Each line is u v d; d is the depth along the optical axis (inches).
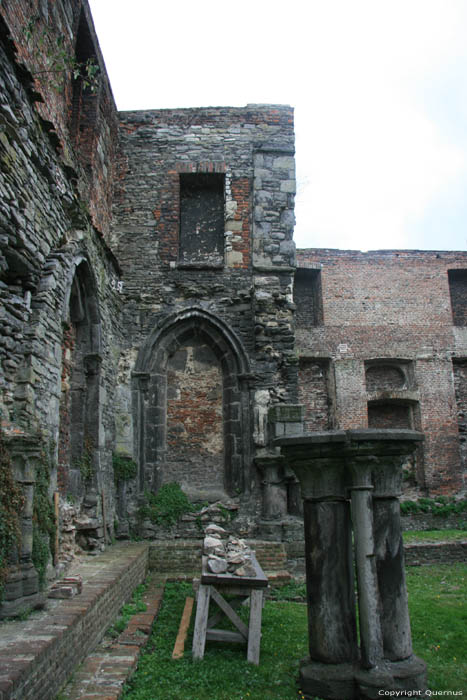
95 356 368.5
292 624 248.1
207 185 506.6
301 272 726.5
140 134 496.7
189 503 423.5
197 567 363.6
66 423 338.6
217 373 461.4
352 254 725.3
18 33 258.1
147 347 450.6
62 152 307.6
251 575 208.5
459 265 737.0
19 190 239.1
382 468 179.2
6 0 243.4
